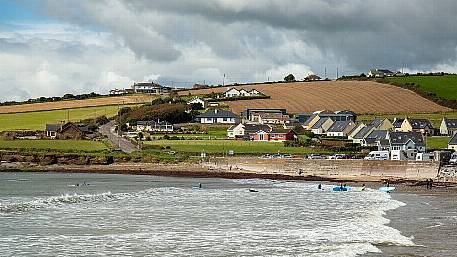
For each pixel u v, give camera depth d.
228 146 189.62
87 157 174.62
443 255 46.09
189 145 191.88
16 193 94.75
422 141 176.50
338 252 46.59
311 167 150.75
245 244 50.09
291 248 48.38
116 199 84.56
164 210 72.12
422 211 73.44
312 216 67.75
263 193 99.31
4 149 180.88
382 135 194.50
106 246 49.00
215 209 73.81
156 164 169.50
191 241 51.34
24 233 54.22
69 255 45.53
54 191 99.12
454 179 131.38
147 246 49.16
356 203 83.06
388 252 46.84
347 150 184.62
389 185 121.06
